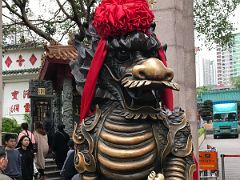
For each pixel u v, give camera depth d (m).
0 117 5.11
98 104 1.83
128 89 1.65
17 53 15.58
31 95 9.62
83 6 9.30
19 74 15.50
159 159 1.70
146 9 1.74
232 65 74.38
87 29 1.95
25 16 9.52
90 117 1.79
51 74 9.63
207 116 36.66
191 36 5.04
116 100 1.74
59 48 8.94
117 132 1.68
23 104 15.71
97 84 1.81
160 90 1.76
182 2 4.63
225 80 74.88
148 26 1.74
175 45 4.32
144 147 1.66
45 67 9.14
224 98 39.00
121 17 1.67
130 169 1.64
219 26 10.98
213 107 28.80
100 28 1.74
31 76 15.41
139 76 1.56
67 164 4.64
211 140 26.70
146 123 1.70
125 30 1.69
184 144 1.77
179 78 4.38
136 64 1.67
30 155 5.84
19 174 5.00
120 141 1.65
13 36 10.85
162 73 1.55
